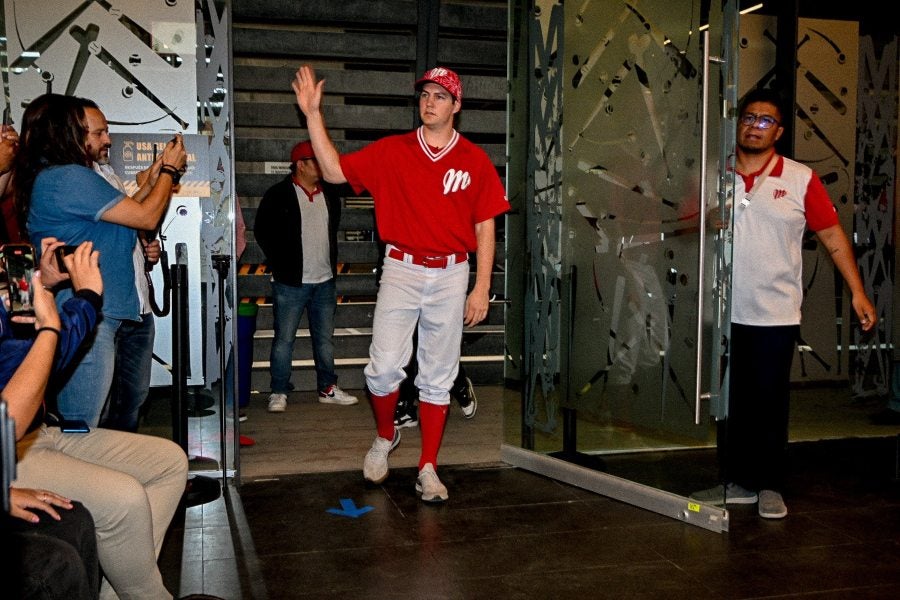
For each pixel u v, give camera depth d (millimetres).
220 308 3678
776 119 3336
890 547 3090
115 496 2129
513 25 4051
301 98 3334
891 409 5184
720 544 3105
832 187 5617
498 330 6355
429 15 6246
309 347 6078
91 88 3561
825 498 3627
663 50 3311
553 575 2832
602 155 3666
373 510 3453
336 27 6453
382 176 3426
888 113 5656
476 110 6598
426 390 3623
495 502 3557
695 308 3201
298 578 2803
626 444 3736
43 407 2223
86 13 3535
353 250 6336
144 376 3383
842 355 5820
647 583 2775
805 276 5688
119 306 2949
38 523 1906
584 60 3729
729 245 3133
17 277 1927
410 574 2836
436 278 3490
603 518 3371
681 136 3234
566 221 3873
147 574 2242
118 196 2883
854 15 5555
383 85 6328
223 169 3654
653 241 3422
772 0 5285
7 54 3494
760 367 3436
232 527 3256
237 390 3730
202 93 3627
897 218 5656
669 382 3389
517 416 4125
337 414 5223
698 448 3309
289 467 4059
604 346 3715
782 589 2740
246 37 6105
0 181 3115
